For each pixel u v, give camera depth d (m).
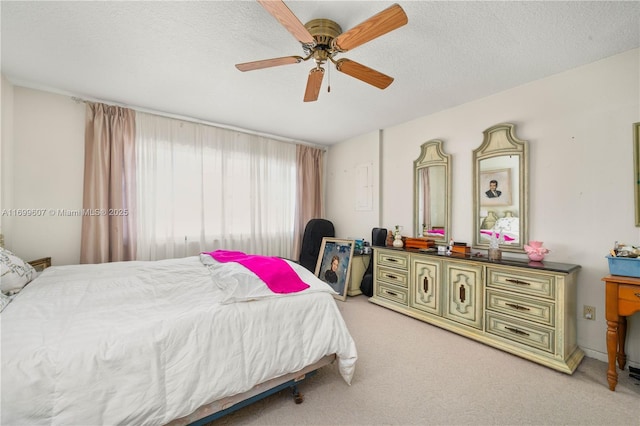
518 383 1.76
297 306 1.61
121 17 1.59
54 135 2.57
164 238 3.09
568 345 1.98
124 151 2.82
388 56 1.98
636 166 1.91
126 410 1.04
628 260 1.68
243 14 1.56
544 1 1.45
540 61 2.07
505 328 2.21
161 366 1.15
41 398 0.93
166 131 3.12
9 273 1.67
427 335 2.47
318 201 4.46
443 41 1.81
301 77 2.30
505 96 2.56
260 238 3.83
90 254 2.63
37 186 2.50
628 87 1.95
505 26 1.66
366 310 3.12
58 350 1.01
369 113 3.15
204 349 1.25
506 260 2.35
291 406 1.56
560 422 1.43
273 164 4.01
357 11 1.54
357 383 1.77
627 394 1.65
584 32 1.72
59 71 2.21
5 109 2.29
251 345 1.38
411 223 3.41
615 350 1.68
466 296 2.47
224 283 1.67
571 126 2.19
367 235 3.96
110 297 1.56
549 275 1.98
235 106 2.93
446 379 1.81
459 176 2.93
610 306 1.70
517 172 2.46
